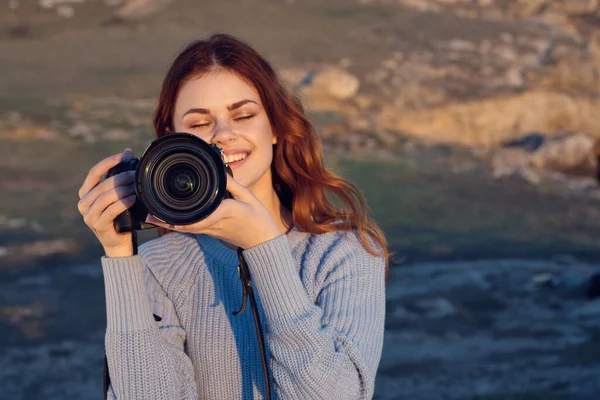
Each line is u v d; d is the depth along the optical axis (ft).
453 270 47.19
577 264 54.34
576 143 93.56
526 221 68.33
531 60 120.67
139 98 85.92
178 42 107.96
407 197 69.31
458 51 117.08
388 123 94.89
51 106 79.10
